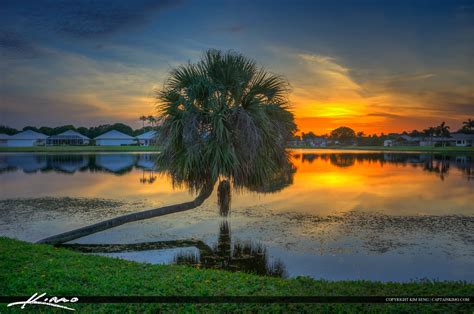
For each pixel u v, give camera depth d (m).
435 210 12.98
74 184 20.86
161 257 8.20
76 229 9.70
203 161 10.15
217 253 8.37
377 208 13.42
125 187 19.52
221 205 10.95
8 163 38.72
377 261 7.73
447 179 23.50
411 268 7.30
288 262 7.73
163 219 11.54
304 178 24.30
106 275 5.71
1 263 6.23
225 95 10.33
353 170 30.80
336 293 4.95
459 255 8.05
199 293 4.89
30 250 7.29
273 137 10.56
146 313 4.32
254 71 10.73
